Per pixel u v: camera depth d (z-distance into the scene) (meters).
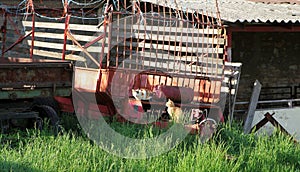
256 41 21.58
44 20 18.92
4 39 17.12
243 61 21.42
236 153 11.98
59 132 11.90
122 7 18.72
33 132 11.79
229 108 15.98
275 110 17.05
